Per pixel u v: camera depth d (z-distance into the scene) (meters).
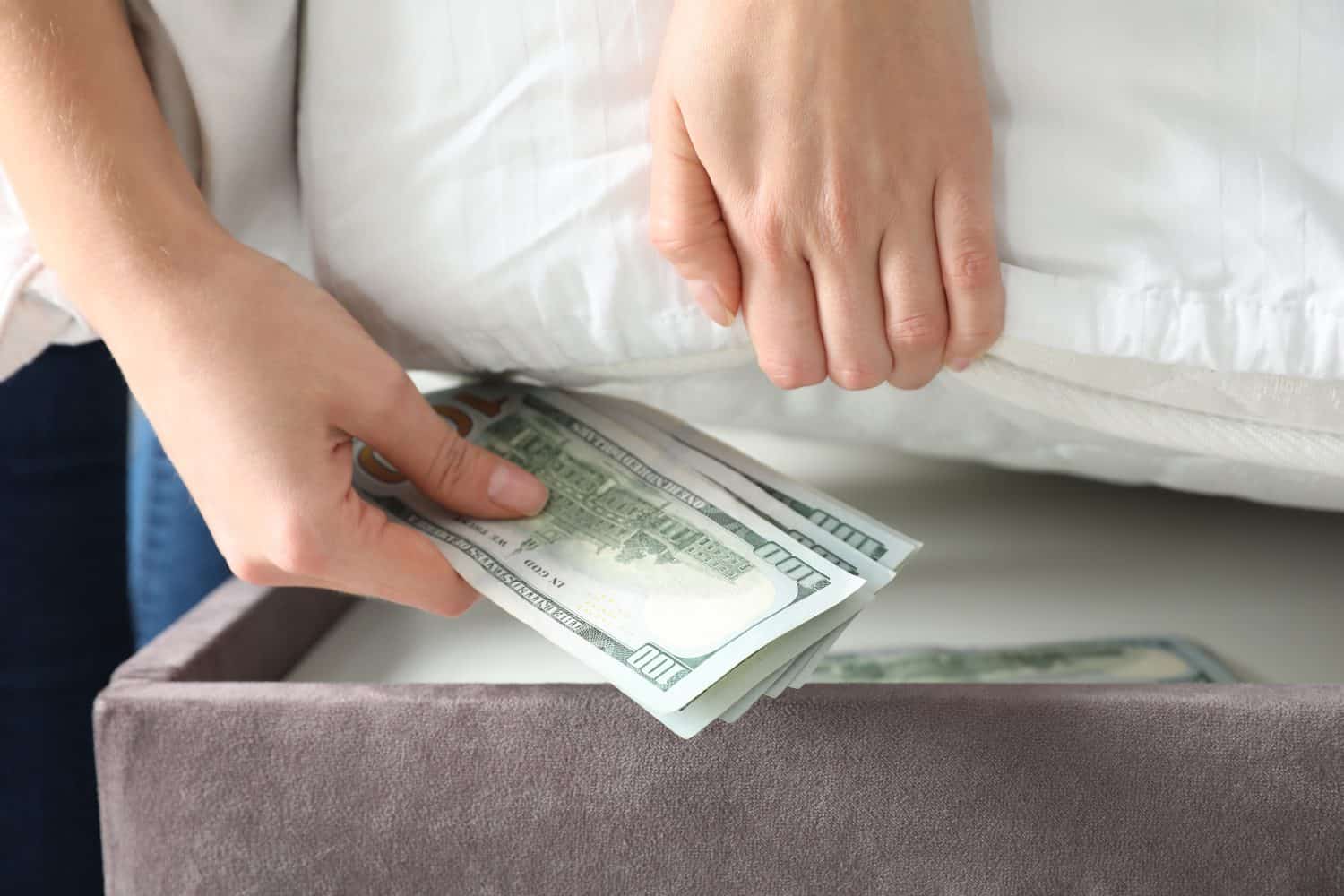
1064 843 0.52
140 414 1.03
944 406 0.67
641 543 0.60
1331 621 0.70
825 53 0.48
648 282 0.59
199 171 0.70
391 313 0.64
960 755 0.52
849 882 0.53
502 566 0.59
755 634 0.53
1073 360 0.56
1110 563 0.77
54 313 0.68
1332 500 0.67
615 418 0.69
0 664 1.03
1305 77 0.51
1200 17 0.51
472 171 0.60
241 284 0.56
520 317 0.62
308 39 0.63
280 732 0.56
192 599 1.03
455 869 0.55
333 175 0.63
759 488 0.64
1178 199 0.52
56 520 1.03
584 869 0.54
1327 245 0.51
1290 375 0.54
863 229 0.51
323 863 0.56
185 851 0.57
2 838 1.05
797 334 0.55
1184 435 0.59
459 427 0.69
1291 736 0.51
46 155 0.56
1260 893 0.51
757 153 0.51
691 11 0.50
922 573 0.77
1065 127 0.52
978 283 0.52
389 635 0.75
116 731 0.57
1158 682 0.64
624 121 0.57
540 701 0.54
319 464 0.55
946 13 0.49
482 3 0.58
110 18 0.59
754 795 0.53
